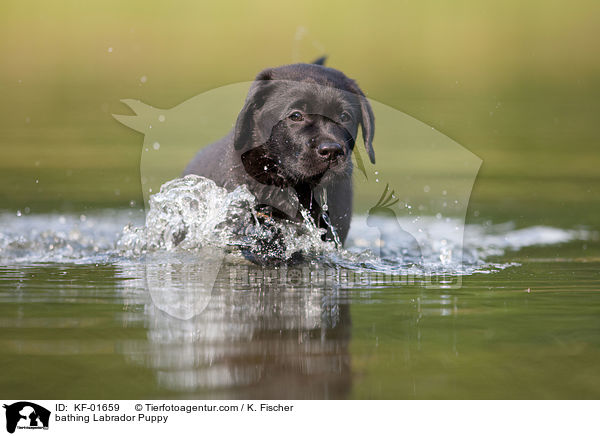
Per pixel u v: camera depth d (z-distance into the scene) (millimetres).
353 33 65875
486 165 30484
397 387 8578
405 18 71375
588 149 34469
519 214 22094
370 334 10484
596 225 20734
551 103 47469
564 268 15484
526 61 61875
